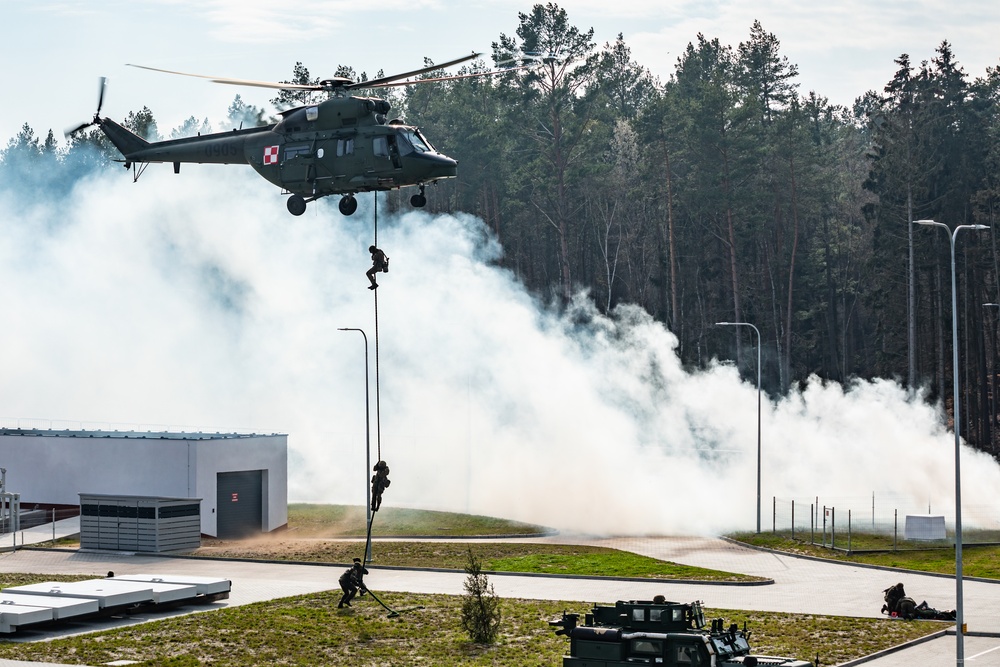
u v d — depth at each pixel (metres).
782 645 41.34
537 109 123.25
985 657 40.12
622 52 175.88
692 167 124.44
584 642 32.88
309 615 47.44
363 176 43.12
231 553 65.56
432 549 65.31
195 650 41.47
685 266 134.50
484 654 40.69
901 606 46.81
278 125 45.16
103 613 47.00
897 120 112.50
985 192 107.69
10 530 73.69
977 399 111.00
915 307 109.06
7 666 38.16
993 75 135.50
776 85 144.25
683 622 32.97
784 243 130.88
